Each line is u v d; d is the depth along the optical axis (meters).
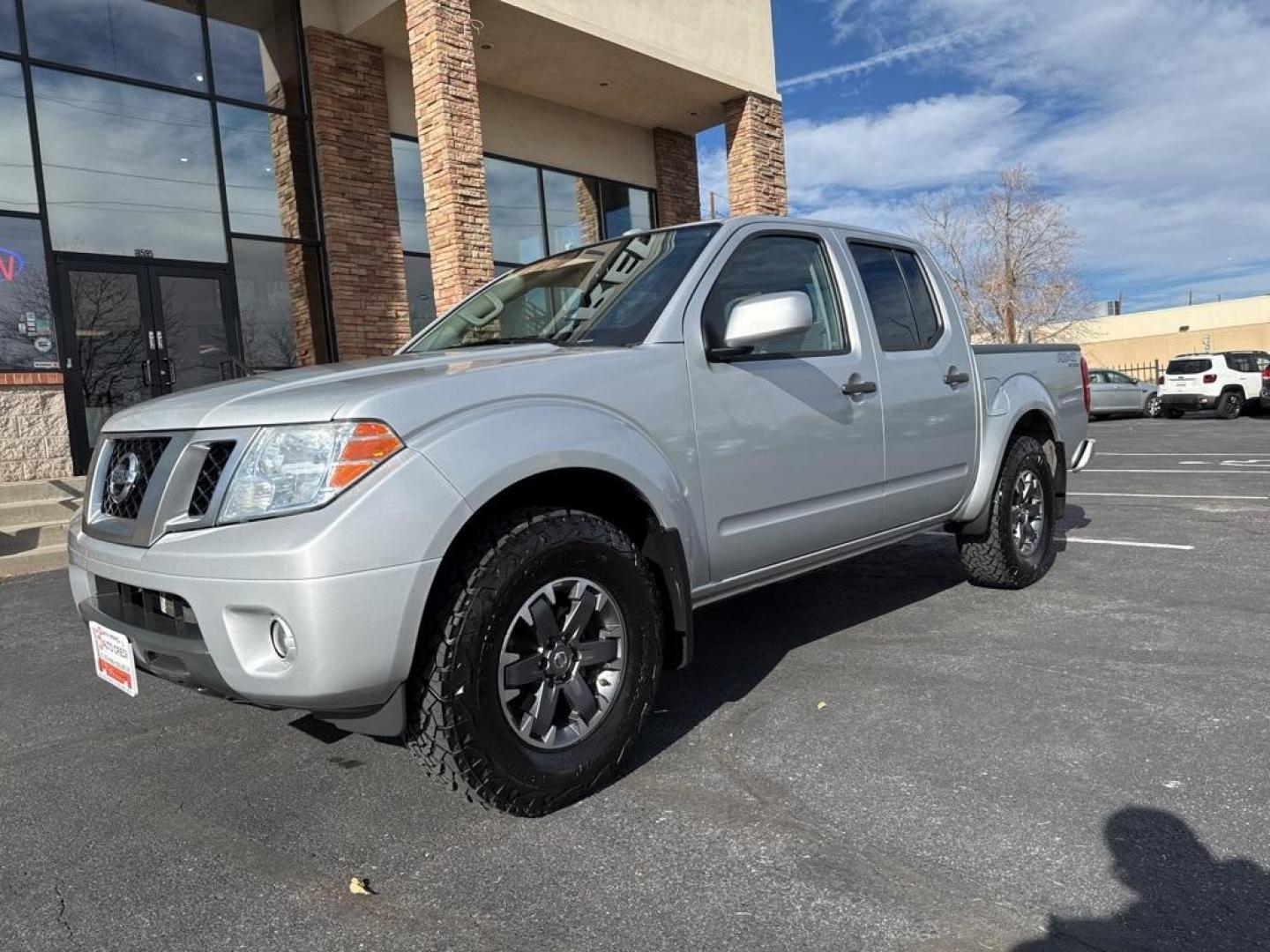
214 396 2.64
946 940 1.92
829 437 3.51
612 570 2.65
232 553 2.22
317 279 10.97
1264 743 2.82
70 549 2.88
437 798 2.75
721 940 1.96
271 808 2.74
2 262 8.73
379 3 10.21
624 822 2.51
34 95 8.94
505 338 3.47
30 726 3.61
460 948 1.98
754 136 12.90
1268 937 1.90
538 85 12.34
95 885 2.34
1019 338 38.84
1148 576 5.11
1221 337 47.22
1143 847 2.25
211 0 10.16
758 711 3.29
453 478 2.31
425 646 2.35
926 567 5.59
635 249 3.58
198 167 10.05
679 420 2.95
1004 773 2.69
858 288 3.87
